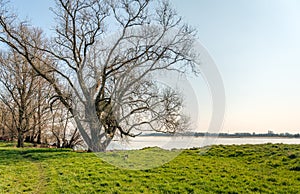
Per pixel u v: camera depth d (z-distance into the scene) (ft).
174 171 30.37
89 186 24.86
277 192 23.50
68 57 52.03
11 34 57.21
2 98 80.48
